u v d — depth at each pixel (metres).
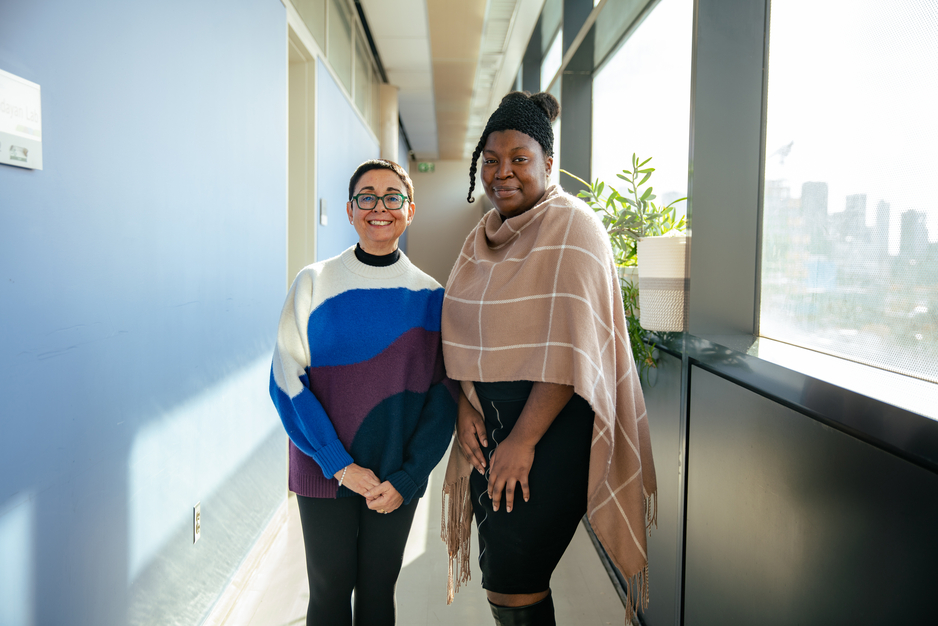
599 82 3.25
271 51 2.32
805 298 1.25
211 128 1.73
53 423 1.04
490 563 1.26
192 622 1.62
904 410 0.72
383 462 1.29
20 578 0.96
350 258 1.36
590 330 1.07
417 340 1.34
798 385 0.97
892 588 0.75
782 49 1.36
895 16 0.98
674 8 2.12
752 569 1.14
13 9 0.91
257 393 2.19
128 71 1.27
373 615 1.34
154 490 1.41
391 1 4.36
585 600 1.97
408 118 8.70
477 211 12.31
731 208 1.45
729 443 1.25
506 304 1.15
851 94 1.10
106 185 1.19
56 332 1.04
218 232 1.79
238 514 2.00
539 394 1.12
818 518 0.92
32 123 0.96
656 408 1.78
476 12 4.55
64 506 1.08
